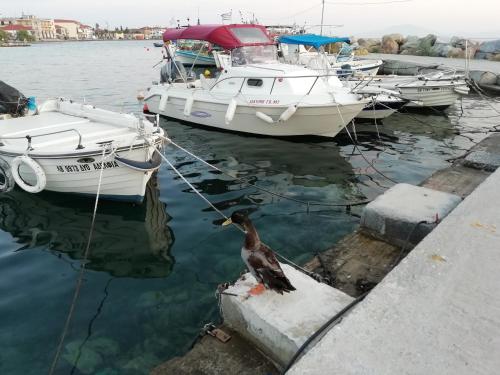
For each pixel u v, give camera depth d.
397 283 3.13
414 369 2.35
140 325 4.73
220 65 13.82
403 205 5.15
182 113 13.59
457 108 18.08
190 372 3.17
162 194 8.52
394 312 2.82
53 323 4.79
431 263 3.37
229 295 3.46
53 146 7.76
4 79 27.31
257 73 11.49
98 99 19.34
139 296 5.28
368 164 10.51
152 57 51.25
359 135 13.32
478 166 7.65
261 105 11.13
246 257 3.45
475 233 3.82
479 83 22.44
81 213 7.63
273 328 3.09
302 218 7.39
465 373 2.31
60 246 6.54
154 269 5.89
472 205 4.43
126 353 4.32
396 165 10.45
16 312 4.98
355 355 2.47
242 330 3.45
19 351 4.36
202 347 3.39
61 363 4.20
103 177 7.43
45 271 5.86
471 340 2.55
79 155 7.06
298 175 9.68
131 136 7.85
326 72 13.00
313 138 11.86
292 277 3.69
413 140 12.86
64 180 7.65
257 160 10.62
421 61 32.59
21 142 8.04
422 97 16.02
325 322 3.12
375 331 2.65
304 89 11.30
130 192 7.70
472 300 2.91
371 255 4.79
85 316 4.91
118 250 6.39
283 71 11.46
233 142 11.96
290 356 3.01
